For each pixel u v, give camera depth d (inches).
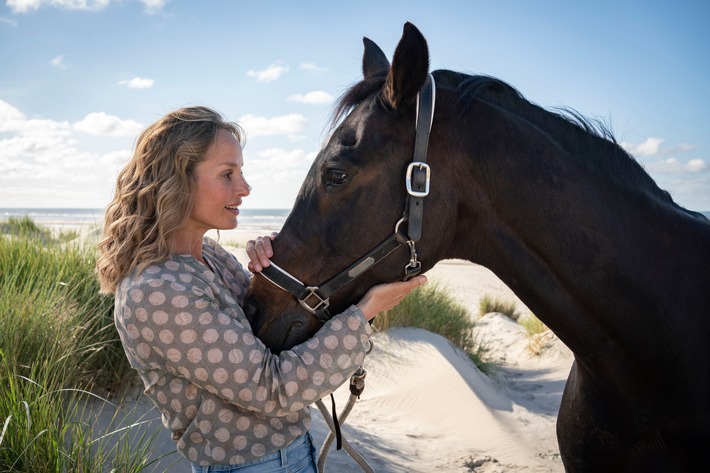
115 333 135.3
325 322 63.3
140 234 60.2
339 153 62.1
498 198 64.2
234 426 58.9
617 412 67.9
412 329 259.6
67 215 2731.3
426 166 61.0
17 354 111.1
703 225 69.6
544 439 182.7
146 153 61.6
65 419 101.3
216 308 57.9
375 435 165.8
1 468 84.9
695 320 62.9
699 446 64.1
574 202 62.9
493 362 284.5
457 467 150.3
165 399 59.2
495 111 65.9
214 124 63.7
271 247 64.9
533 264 65.1
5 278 147.0
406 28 58.4
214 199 63.2
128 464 94.6
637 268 62.1
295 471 62.6
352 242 62.1
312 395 56.8
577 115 70.3
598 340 65.0
